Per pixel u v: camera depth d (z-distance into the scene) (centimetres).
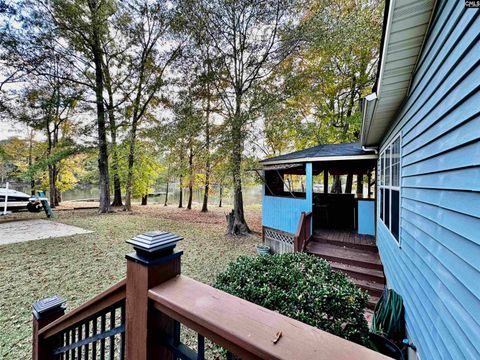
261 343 53
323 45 733
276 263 285
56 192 1551
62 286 401
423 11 190
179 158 1080
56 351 143
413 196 248
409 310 255
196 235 814
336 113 1174
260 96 729
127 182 1323
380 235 472
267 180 774
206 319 63
